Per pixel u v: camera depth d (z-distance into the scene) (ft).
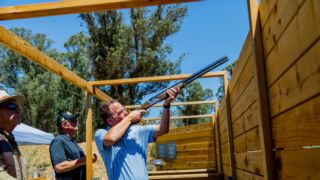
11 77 91.61
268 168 5.96
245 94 8.81
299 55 4.31
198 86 81.05
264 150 6.04
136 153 8.98
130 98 74.08
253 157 8.09
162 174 21.90
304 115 4.31
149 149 52.90
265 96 6.22
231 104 12.75
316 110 3.89
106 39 75.00
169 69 77.97
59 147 11.57
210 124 23.57
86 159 11.89
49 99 77.51
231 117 12.95
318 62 3.72
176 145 26.37
